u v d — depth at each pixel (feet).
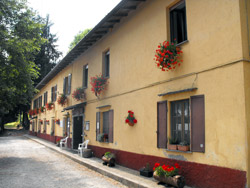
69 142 51.39
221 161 16.78
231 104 16.47
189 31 20.68
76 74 49.21
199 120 18.79
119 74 31.83
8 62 40.14
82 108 44.37
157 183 20.18
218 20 18.04
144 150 25.46
